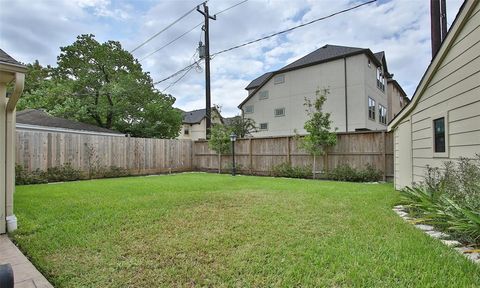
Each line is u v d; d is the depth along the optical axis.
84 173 9.48
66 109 15.15
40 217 3.85
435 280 1.94
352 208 4.24
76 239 2.95
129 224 3.47
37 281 2.06
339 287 1.90
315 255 2.43
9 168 3.49
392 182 8.00
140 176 10.57
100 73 16.39
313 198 5.12
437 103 4.84
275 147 10.52
